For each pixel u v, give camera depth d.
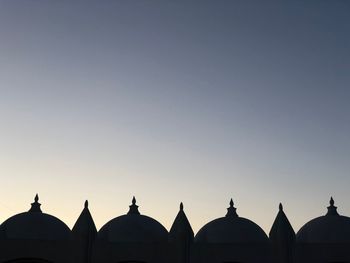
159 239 39.22
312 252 36.34
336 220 39.38
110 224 40.28
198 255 36.72
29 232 37.31
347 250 36.06
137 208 43.19
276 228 37.72
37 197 42.00
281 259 36.19
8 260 35.69
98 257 36.62
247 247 36.88
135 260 36.78
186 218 38.25
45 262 36.22
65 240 36.88
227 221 40.22
